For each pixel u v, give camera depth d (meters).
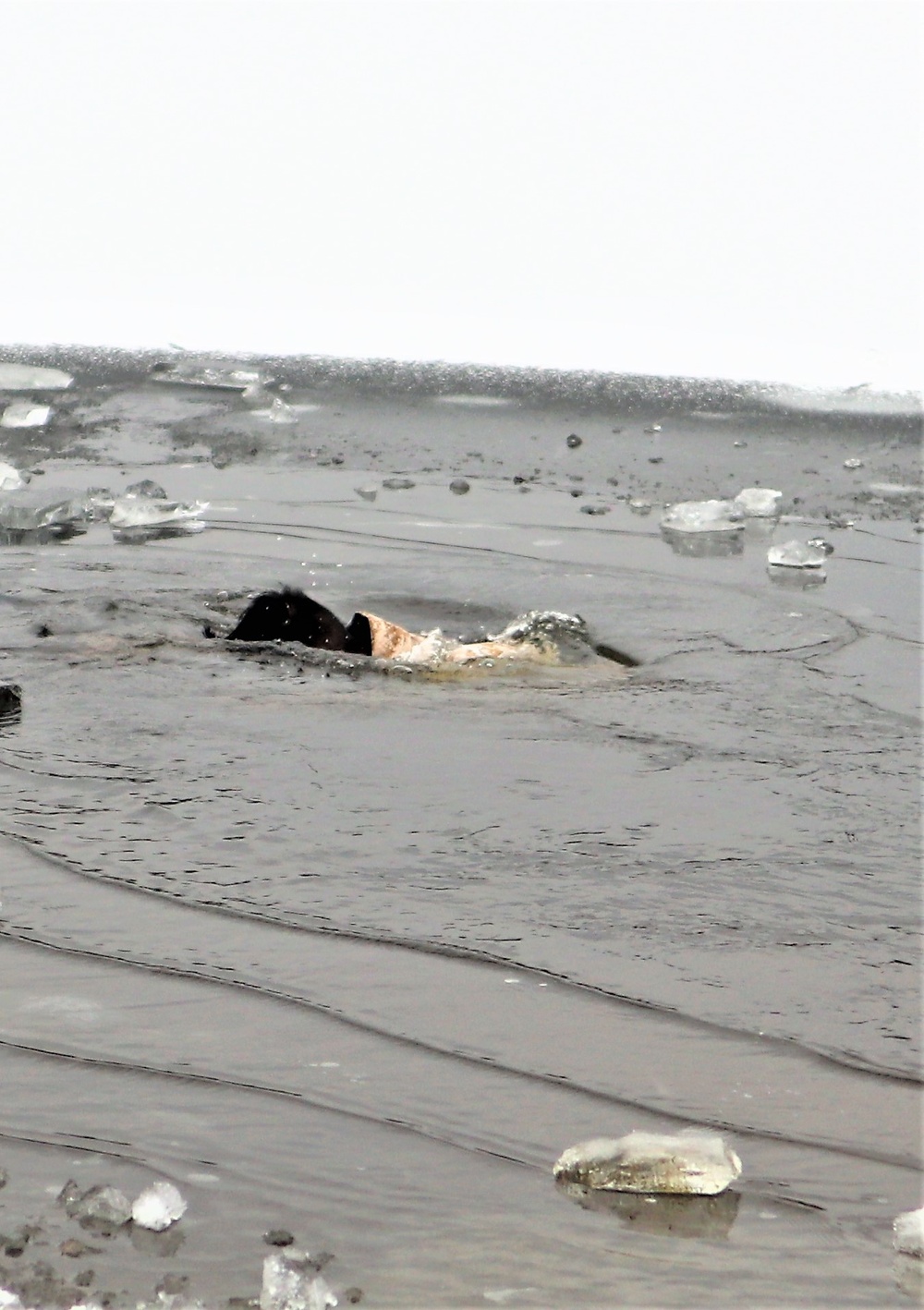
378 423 27.17
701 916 6.77
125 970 6.17
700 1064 5.43
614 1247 4.33
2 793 8.46
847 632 13.05
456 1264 4.23
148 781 8.70
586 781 8.77
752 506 19.56
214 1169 4.71
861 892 7.05
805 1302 4.08
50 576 15.11
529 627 12.13
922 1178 4.73
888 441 25.59
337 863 7.41
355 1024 5.71
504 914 6.77
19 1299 4.02
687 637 12.90
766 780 8.83
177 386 31.02
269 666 11.67
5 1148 4.81
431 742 9.60
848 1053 5.53
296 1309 3.98
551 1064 5.42
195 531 18.02
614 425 27.02
